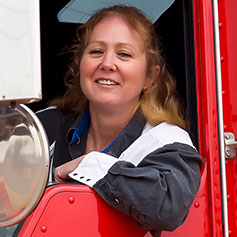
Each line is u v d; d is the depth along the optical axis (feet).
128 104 8.38
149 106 8.41
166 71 8.80
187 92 8.52
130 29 8.15
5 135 5.31
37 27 4.80
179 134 7.86
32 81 4.79
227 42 8.68
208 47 8.33
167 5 8.91
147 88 8.57
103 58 8.08
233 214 8.48
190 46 8.50
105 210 7.10
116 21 8.18
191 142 7.93
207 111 8.23
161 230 7.15
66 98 9.44
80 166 7.41
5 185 5.30
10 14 4.69
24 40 4.76
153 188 6.88
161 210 6.91
